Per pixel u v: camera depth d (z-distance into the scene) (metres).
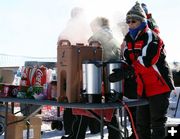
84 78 3.60
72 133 4.78
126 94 4.55
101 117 3.64
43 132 6.72
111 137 4.49
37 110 4.38
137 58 3.67
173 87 3.75
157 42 3.60
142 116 3.88
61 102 3.65
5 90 4.23
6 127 4.26
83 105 3.47
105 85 3.63
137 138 3.84
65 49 3.70
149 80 3.68
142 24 3.66
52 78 4.36
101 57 3.89
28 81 4.24
